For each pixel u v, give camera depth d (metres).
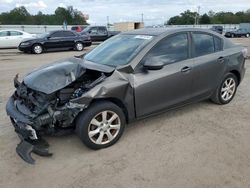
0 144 4.10
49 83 3.66
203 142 4.07
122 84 3.88
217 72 5.12
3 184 3.21
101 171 3.43
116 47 4.68
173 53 4.52
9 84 7.67
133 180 3.24
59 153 3.84
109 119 3.92
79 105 3.54
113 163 3.59
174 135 4.30
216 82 5.19
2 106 5.73
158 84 4.25
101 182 3.22
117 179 3.27
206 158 3.65
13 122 4.07
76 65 4.02
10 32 19.52
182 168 3.44
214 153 3.77
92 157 3.73
